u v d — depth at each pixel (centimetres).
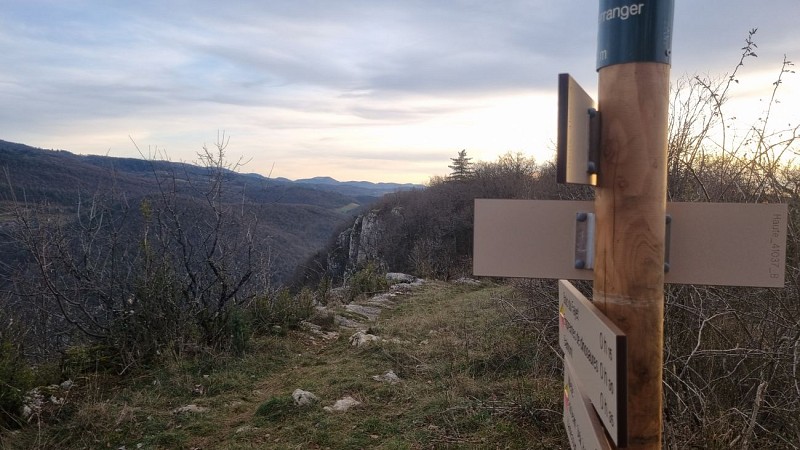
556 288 529
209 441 445
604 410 142
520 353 580
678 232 173
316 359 666
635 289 156
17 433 445
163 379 566
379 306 1087
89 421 459
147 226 667
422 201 4181
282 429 458
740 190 355
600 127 161
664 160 158
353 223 4775
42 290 627
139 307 639
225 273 696
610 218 159
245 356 649
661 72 156
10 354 510
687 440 313
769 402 338
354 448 422
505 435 418
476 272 192
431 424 448
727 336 361
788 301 336
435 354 644
